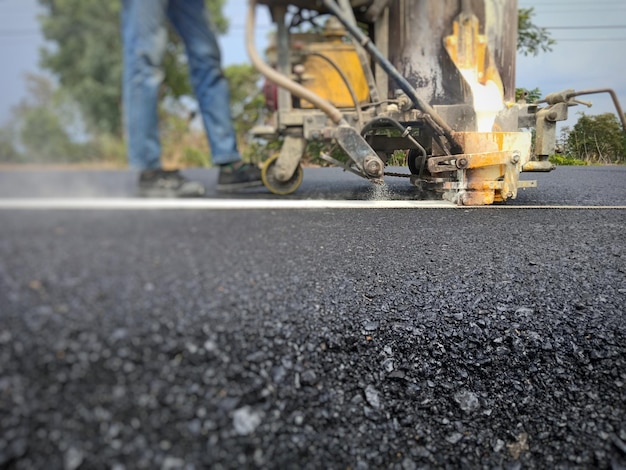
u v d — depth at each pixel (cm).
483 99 125
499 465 109
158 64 83
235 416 89
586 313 130
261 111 107
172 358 88
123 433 79
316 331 113
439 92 124
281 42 99
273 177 113
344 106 113
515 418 118
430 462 106
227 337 95
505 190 130
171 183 94
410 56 120
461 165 122
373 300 127
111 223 87
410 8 117
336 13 102
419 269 128
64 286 82
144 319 88
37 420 76
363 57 110
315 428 100
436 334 129
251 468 85
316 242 115
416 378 122
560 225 142
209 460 82
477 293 132
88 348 82
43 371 78
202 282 96
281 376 100
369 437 106
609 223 143
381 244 125
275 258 108
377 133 122
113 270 86
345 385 112
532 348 128
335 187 129
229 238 101
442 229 129
